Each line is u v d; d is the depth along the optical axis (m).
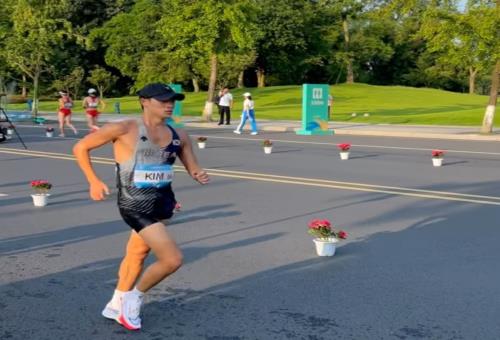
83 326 4.98
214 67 35.09
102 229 8.44
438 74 79.88
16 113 43.09
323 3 71.94
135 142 4.62
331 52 72.31
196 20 33.47
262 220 9.09
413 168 15.66
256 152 19.33
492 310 5.43
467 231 8.54
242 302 5.58
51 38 36.72
